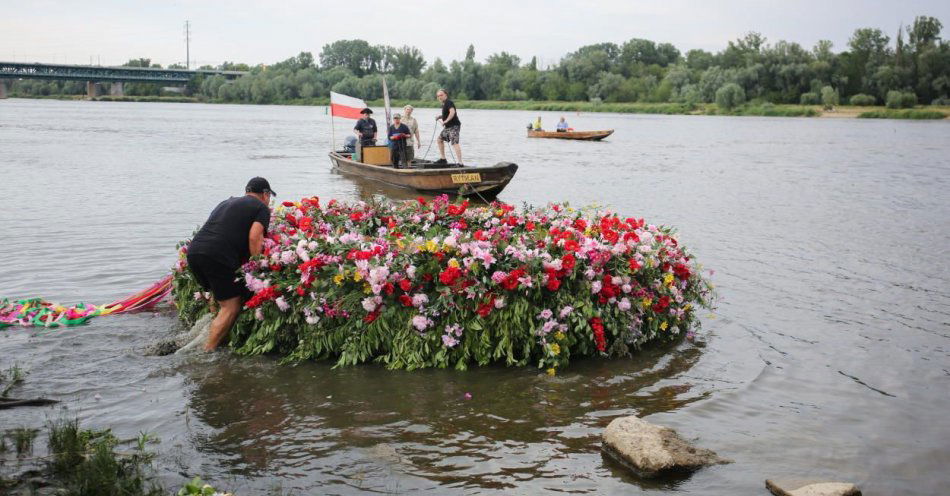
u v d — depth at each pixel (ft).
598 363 21.67
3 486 14.03
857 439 17.01
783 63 353.51
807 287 30.22
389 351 21.34
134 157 88.17
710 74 362.53
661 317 23.34
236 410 17.95
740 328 24.90
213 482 14.57
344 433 16.84
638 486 14.79
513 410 18.24
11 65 453.99
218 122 208.03
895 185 68.54
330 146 114.01
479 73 432.66
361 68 576.61
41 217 43.32
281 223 25.90
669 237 24.79
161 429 16.79
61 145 105.70
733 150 117.80
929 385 20.30
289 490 14.35
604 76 401.08
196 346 21.95
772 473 15.39
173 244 36.35
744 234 42.09
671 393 19.45
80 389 18.85
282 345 22.24
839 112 318.45
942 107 320.91
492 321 21.06
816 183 69.77
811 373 21.02
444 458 15.76
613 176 74.64
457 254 21.49
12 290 27.66
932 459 16.15
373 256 21.26
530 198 57.41
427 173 56.90
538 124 150.71
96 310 24.85
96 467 14.44
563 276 21.70
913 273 32.89
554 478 15.03
